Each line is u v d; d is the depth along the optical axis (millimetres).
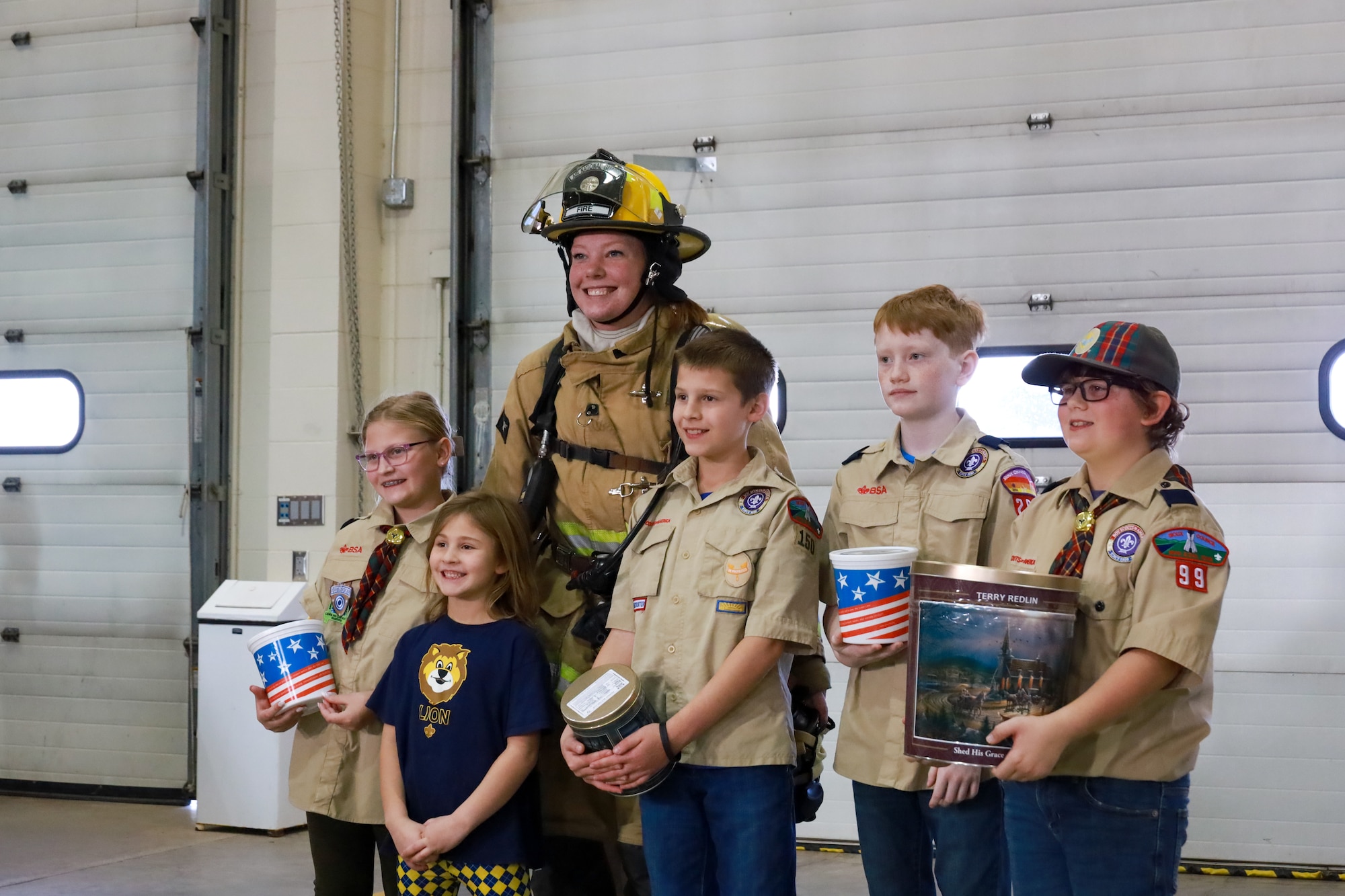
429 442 2248
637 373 2166
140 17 5102
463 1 4707
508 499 2123
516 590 2078
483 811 1922
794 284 4375
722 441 1888
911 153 4270
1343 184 3896
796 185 4379
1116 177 4086
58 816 4648
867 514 1952
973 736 1466
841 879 3807
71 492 5121
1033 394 4129
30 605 5148
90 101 5164
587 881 2248
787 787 1824
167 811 4738
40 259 5207
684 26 4500
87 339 5129
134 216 5094
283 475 4781
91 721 5055
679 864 1806
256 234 5051
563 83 4629
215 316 5008
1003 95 4188
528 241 4664
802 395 4355
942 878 1795
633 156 4531
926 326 1905
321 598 2287
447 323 4824
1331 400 3891
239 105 5059
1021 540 1738
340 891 2150
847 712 1936
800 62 4387
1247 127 3975
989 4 4199
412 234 4875
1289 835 3873
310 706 2154
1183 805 1533
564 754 1789
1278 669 3902
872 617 1752
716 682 1760
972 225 4211
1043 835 1574
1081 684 1556
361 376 4816
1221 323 3984
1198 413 3992
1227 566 1493
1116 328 1640
